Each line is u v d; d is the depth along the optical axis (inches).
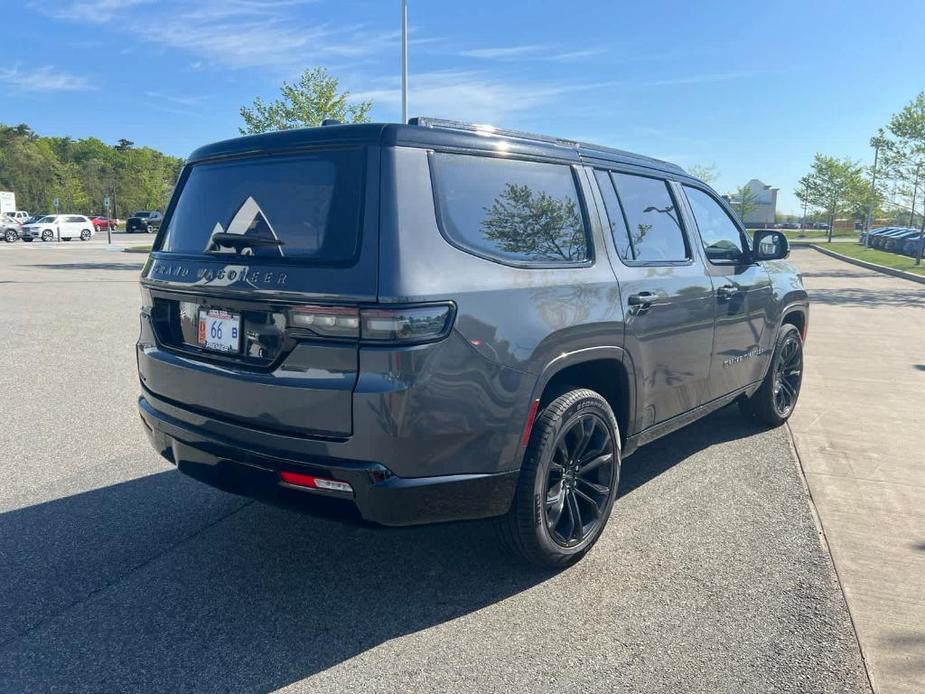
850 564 133.8
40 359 319.0
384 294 99.9
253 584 126.6
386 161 106.3
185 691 97.7
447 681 100.0
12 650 106.1
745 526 150.5
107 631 111.4
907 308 555.8
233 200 121.6
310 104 867.4
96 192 3718.0
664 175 167.9
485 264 113.3
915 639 109.9
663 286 150.9
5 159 3486.7
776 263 219.5
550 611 118.3
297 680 100.2
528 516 120.7
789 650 107.2
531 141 131.6
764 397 212.1
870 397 262.8
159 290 130.9
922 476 179.9
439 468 106.8
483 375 109.3
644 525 151.1
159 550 139.1
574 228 134.3
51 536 144.7
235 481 117.7
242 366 113.0
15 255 1131.3
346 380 101.5
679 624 114.3
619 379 142.3
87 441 205.9
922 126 979.9
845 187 2098.9
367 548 140.9
